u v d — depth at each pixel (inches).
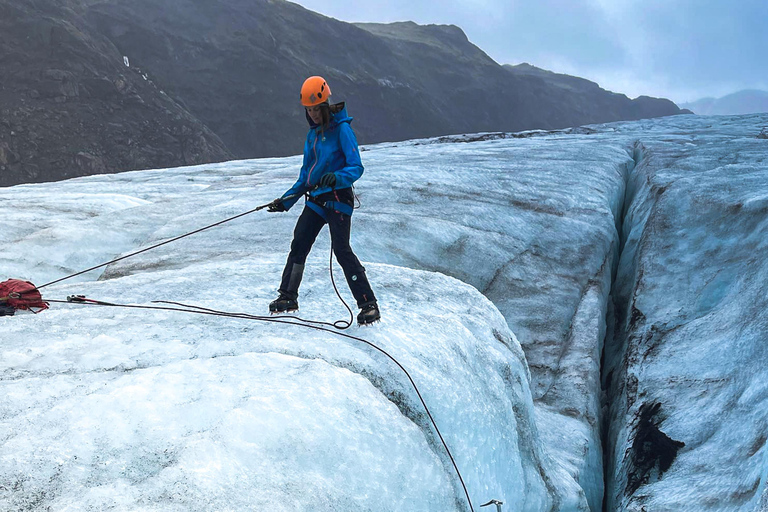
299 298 202.7
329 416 125.6
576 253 466.9
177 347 143.6
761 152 600.7
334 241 161.2
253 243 395.5
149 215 461.1
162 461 105.2
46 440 105.3
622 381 341.4
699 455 242.1
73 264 393.4
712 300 354.9
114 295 204.5
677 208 447.8
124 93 3806.6
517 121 7431.1
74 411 113.2
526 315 402.6
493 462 170.2
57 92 3535.9
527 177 577.3
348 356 148.2
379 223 445.1
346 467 120.0
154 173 768.9
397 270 243.4
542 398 336.5
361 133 5654.5
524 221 491.2
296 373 133.7
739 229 389.7
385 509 122.0
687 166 571.8
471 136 1133.7
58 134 3353.8
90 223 435.5
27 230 427.5
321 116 162.1
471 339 189.8
